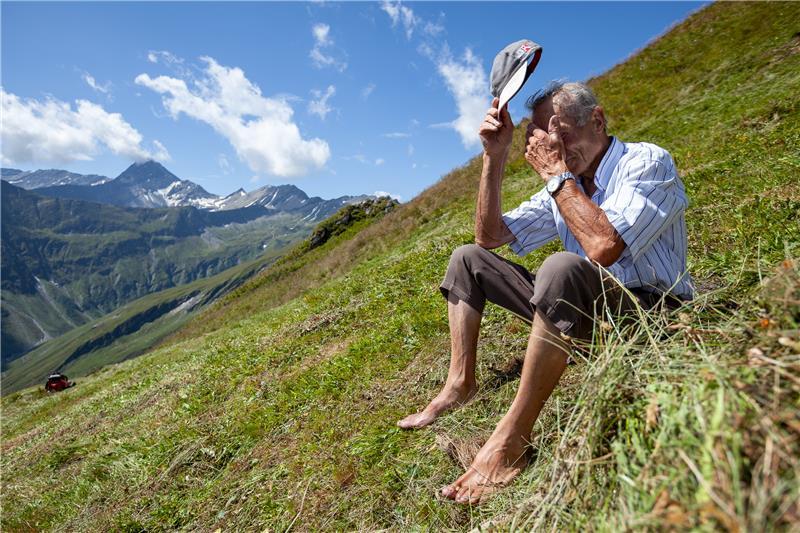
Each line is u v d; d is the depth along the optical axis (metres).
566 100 2.53
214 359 10.29
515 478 2.45
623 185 2.44
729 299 2.46
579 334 2.34
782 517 1.10
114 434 8.49
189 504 4.30
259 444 4.71
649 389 1.75
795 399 1.34
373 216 57.75
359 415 4.19
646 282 2.49
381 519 2.87
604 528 1.53
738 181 5.73
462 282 3.19
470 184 24.47
